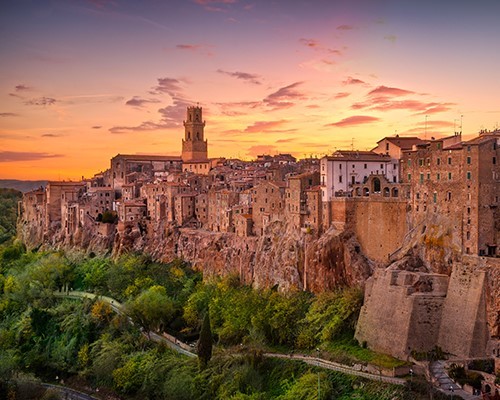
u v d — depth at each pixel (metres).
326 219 174.50
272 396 135.00
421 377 119.19
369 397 118.38
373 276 148.75
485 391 111.25
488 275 127.00
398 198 158.25
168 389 145.00
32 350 190.12
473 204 136.25
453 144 159.00
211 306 178.88
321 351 144.88
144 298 183.88
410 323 132.88
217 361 149.00
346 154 185.12
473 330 125.56
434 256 143.62
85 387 168.88
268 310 162.88
